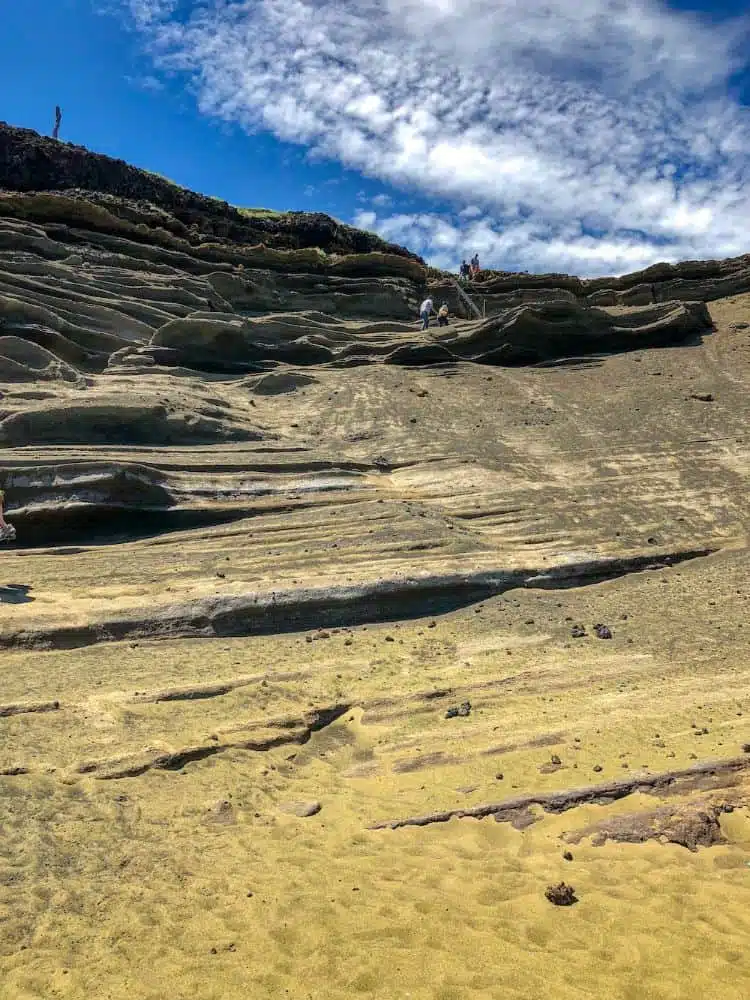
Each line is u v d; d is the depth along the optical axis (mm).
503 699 8297
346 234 34219
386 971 4211
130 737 7055
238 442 15602
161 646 9234
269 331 22516
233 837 5742
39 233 23500
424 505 13891
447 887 5113
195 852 5492
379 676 8742
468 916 4762
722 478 15492
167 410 15242
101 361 19719
